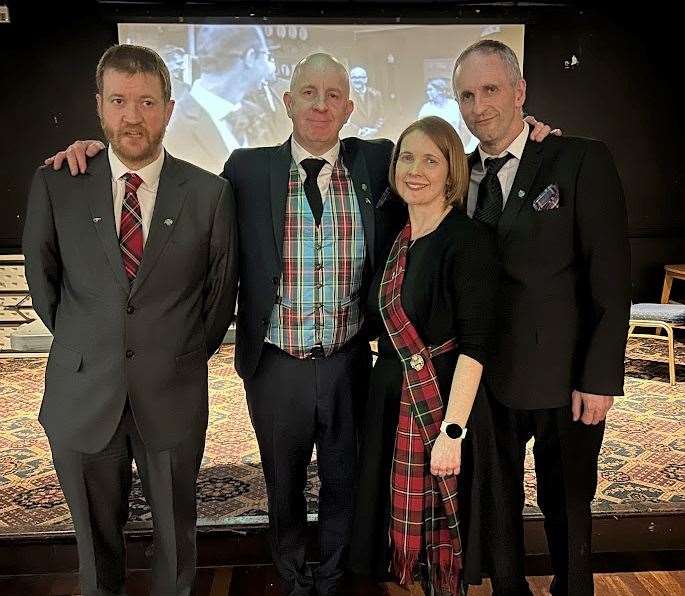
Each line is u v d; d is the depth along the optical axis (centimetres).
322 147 202
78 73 521
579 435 197
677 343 522
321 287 203
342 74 196
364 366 217
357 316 212
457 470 183
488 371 198
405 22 533
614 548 256
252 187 204
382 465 198
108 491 191
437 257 187
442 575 195
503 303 194
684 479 298
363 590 234
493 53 188
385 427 197
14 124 522
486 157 201
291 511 215
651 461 317
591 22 536
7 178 527
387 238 209
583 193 186
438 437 183
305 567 221
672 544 259
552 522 206
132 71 169
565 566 203
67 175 183
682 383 431
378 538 201
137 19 519
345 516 217
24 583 239
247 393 215
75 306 183
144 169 182
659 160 557
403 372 192
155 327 182
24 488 295
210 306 200
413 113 552
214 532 254
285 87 545
